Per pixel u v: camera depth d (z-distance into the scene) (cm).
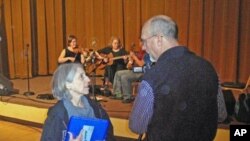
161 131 134
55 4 707
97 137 156
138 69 485
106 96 511
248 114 367
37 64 718
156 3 641
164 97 133
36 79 680
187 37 625
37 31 707
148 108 135
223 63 604
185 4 620
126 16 668
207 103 135
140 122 137
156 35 143
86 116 170
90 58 532
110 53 540
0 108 492
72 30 713
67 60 528
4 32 691
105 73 543
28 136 421
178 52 138
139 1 654
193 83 133
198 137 135
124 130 399
